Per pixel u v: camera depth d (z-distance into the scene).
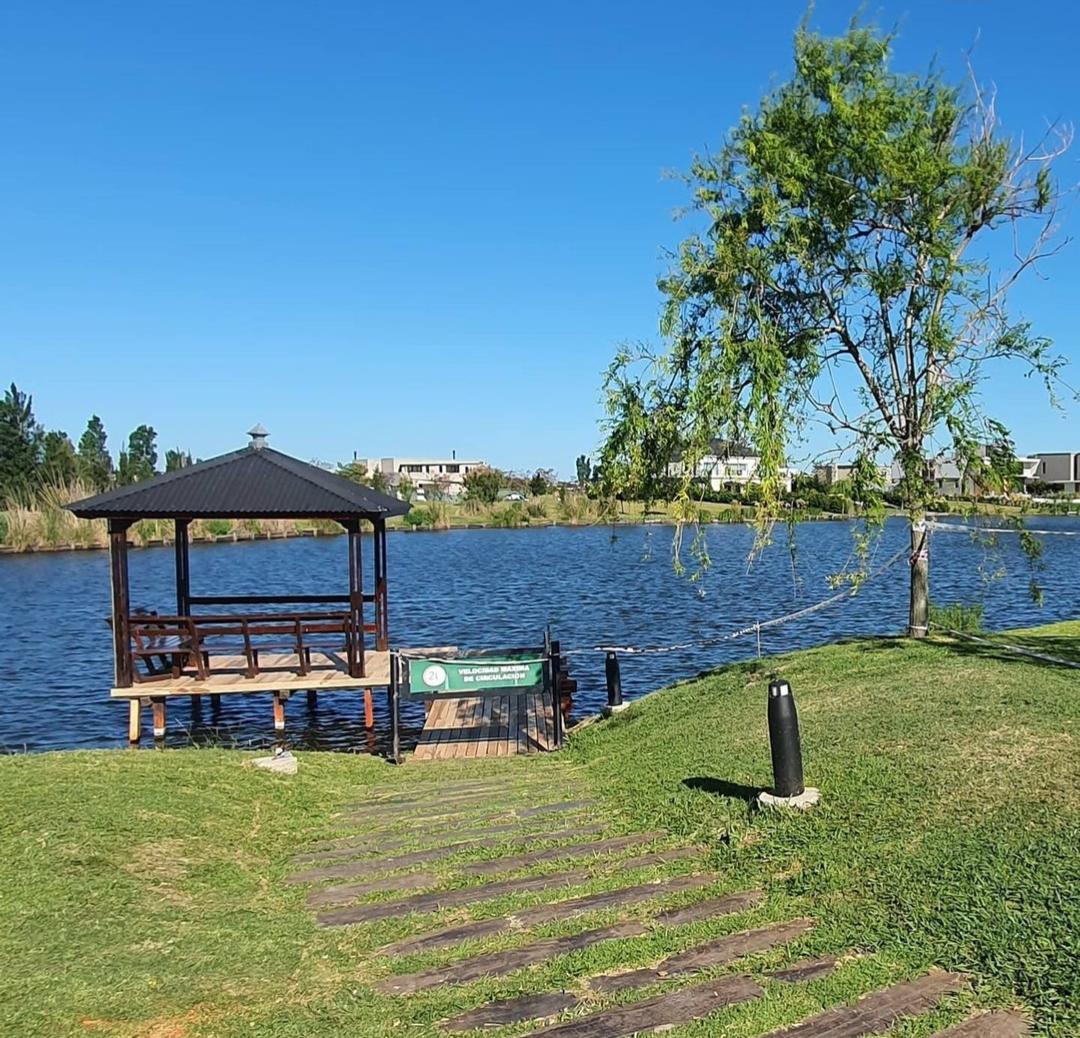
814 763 6.53
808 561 37.59
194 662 13.41
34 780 6.92
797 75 9.92
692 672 16.88
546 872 5.39
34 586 34.25
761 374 8.55
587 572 37.09
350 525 13.81
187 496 12.86
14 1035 3.61
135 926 4.75
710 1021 3.55
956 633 11.19
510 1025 3.66
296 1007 3.90
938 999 3.59
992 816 5.08
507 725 12.25
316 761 9.01
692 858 5.39
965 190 9.59
